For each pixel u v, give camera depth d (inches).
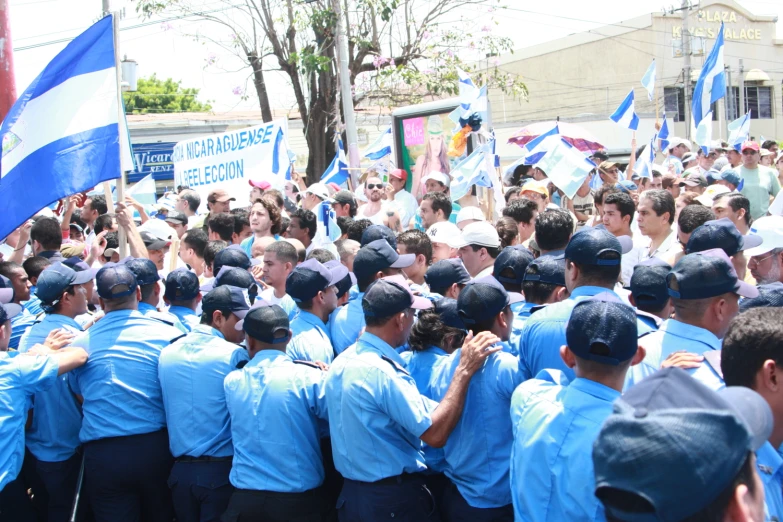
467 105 322.0
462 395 132.3
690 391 58.4
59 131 212.7
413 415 131.9
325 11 647.1
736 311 126.3
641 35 1369.3
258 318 152.8
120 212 207.6
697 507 50.5
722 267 122.9
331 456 161.9
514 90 778.2
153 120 978.1
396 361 142.6
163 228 260.4
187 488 160.9
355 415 136.2
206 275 236.1
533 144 397.7
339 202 314.3
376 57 676.7
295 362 154.6
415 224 355.3
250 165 435.5
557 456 101.7
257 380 150.9
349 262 223.6
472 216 246.2
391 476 135.9
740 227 215.0
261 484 147.5
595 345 101.2
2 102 343.9
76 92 212.5
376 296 141.1
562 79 1498.5
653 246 225.1
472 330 140.1
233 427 152.5
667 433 51.1
